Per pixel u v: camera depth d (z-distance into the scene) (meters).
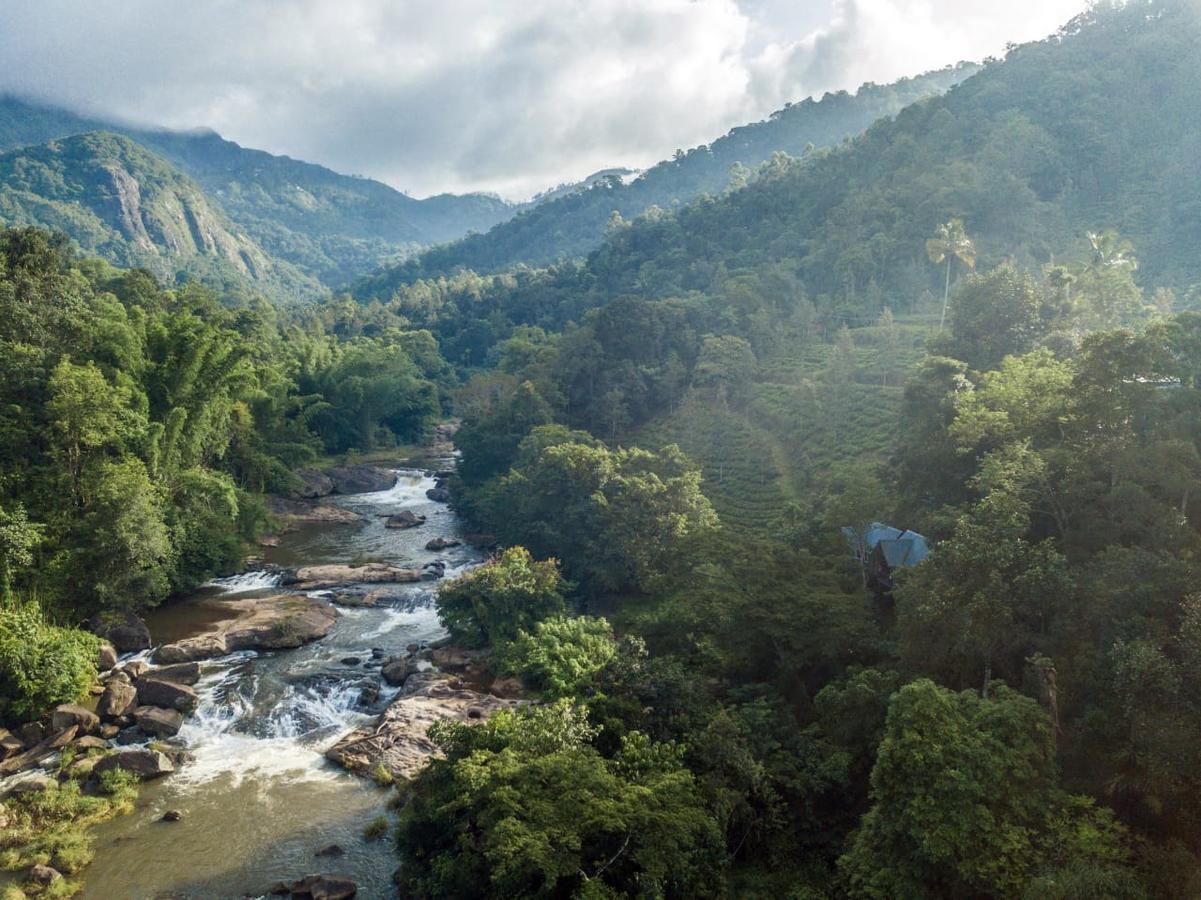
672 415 87.44
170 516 53.47
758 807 26.44
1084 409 31.25
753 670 34.59
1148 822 20.58
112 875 26.97
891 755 20.91
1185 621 21.05
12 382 49.94
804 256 134.25
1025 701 21.50
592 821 21.17
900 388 73.25
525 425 84.06
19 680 35.59
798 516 51.78
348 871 27.42
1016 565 25.78
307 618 50.22
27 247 62.47
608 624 44.47
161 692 39.03
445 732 27.73
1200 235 101.19
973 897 19.64
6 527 40.56
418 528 78.94
